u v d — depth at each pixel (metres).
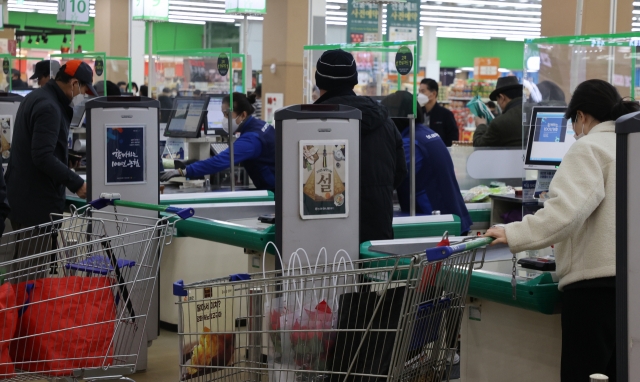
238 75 7.18
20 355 3.02
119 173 4.35
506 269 3.16
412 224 4.22
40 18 26.94
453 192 5.00
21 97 6.42
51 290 3.03
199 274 5.38
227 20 24.69
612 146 2.63
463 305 2.66
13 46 15.56
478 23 24.27
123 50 18.05
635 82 3.97
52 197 5.03
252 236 4.02
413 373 2.57
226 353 2.81
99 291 3.09
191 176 5.77
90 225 3.54
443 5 20.34
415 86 4.60
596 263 2.61
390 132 3.70
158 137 4.46
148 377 4.37
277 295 2.78
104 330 3.08
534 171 3.79
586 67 3.90
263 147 5.89
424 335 2.54
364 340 2.57
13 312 2.90
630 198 1.76
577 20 7.29
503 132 6.61
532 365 3.10
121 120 4.35
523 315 3.12
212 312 3.37
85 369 3.04
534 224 2.59
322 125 3.18
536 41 3.84
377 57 4.86
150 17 10.05
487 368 3.28
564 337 2.76
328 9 19.03
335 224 3.24
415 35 9.10
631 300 1.77
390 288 2.55
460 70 23.80
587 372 2.69
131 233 3.23
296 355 2.68
